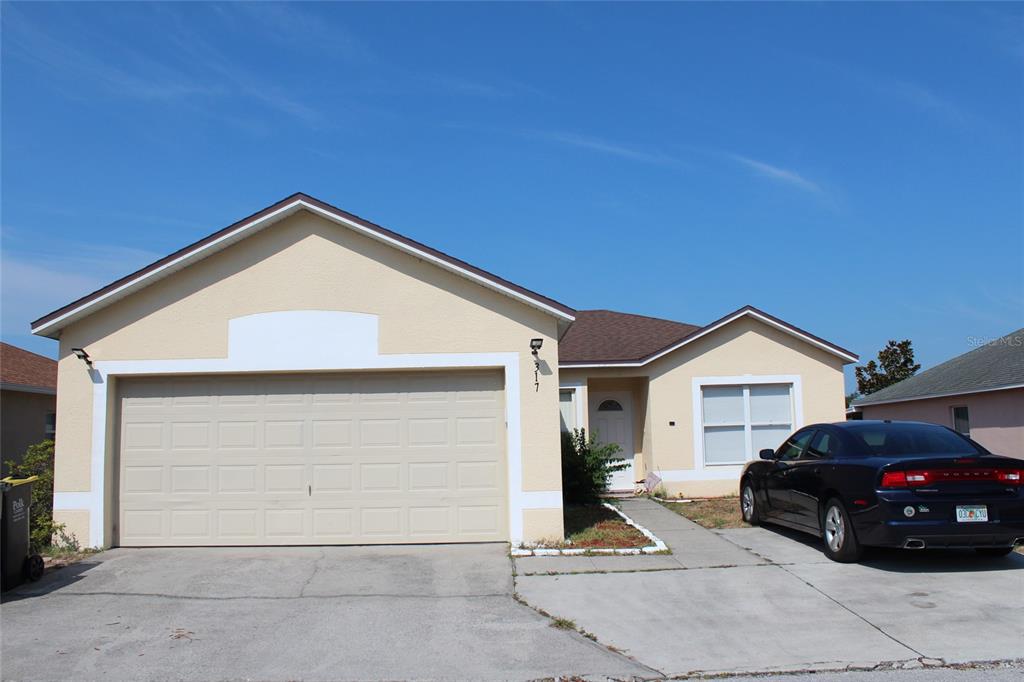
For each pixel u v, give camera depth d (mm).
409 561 9773
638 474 18078
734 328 17250
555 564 9547
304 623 7477
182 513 10773
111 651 6754
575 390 17266
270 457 10828
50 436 18844
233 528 10750
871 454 9477
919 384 24984
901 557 9555
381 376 10945
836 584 8422
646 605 7910
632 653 6629
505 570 9289
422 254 10648
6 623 7527
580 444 14977
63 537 10516
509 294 10672
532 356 10766
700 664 6348
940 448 9555
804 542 10656
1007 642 6602
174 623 7504
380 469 10836
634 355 17422
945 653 6395
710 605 7863
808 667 6207
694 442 16938
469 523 10797
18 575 8766
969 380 21484
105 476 10648
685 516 13461
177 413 10906
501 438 10891
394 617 7637
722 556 9852
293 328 10758
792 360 17234
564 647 6789
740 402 17203
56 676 6191
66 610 7941
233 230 10555
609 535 11109
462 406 10938
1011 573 8742
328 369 10734
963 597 7852
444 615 7688
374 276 10844
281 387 10922
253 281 10828
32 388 16922
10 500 8695
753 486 12148
